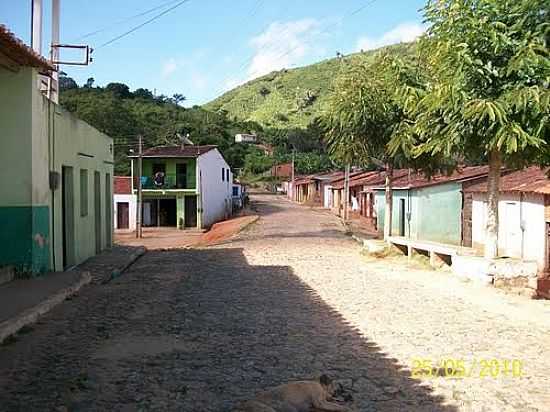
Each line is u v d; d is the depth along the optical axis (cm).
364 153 2136
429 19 1333
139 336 885
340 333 906
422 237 3012
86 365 727
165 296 1265
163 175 5169
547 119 1160
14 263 1371
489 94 1245
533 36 1195
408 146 1881
